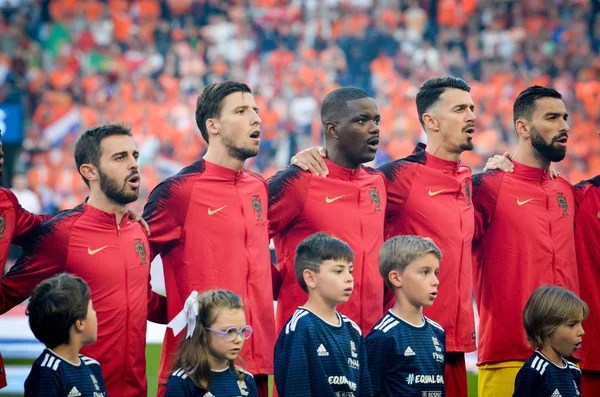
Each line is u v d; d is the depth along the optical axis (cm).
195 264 774
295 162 842
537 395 764
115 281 732
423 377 737
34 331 638
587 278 938
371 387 720
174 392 649
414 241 753
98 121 3469
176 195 777
